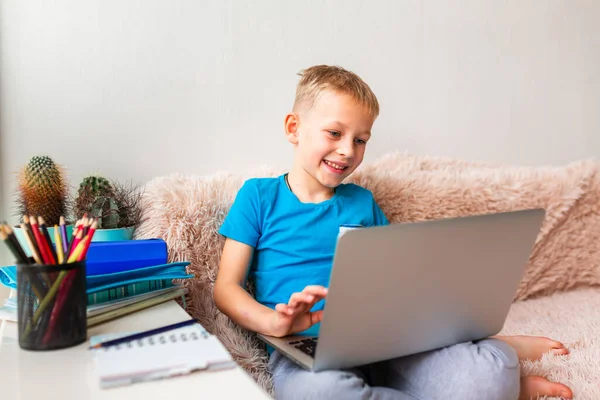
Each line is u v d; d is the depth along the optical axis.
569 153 1.87
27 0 1.19
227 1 1.38
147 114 1.32
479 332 0.90
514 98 1.78
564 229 1.56
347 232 0.66
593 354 1.14
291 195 1.17
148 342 0.66
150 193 1.19
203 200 1.21
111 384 0.55
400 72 1.60
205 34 1.37
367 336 0.77
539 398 0.96
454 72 1.68
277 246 1.13
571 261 1.58
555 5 1.80
